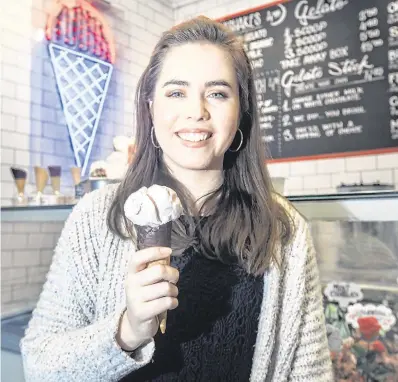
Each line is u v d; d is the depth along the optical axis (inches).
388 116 90.7
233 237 36.6
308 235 40.4
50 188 92.1
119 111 108.3
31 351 31.6
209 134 34.1
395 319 48.8
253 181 39.4
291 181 103.1
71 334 30.5
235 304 35.6
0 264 78.4
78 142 98.6
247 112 39.4
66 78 96.6
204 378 34.0
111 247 34.3
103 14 104.2
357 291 51.3
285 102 104.0
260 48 107.4
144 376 33.5
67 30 97.0
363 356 51.4
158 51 36.2
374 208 47.2
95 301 34.2
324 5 98.6
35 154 90.5
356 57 94.6
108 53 105.5
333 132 97.4
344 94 96.0
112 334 27.7
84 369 28.3
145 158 38.3
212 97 34.2
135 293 26.4
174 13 123.3
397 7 89.9
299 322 37.0
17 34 88.1
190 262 35.4
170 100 34.2
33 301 80.4
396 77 89.8
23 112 88.7
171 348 33.7
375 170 92.5
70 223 35.7
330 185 97.9
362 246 50.6
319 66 99.3
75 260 33.9
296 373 37.0
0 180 84.6
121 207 35.1
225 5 113.8
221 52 34.9
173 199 29.7
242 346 35.3
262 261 36.0
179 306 34.2
